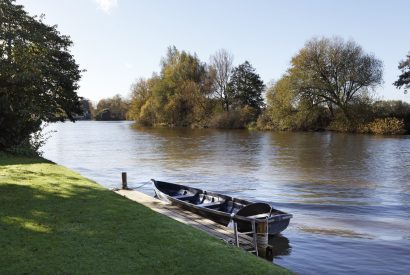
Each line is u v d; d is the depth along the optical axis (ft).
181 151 121.08
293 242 36.47
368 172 79.25
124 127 290.56
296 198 56.44
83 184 45.44
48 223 29.12
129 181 71.92
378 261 31.94
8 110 73.97
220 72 271.08
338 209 49.57
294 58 195.93
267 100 217.97
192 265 22.59
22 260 22.29
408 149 119.03
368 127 185.16
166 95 270.67
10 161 64.59
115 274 20.95
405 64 189.57
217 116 252.62
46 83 86.94
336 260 32.24
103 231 27.73
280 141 151.33
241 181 70.69
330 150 118.52
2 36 79.77
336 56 188.85
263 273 22.22
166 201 48.42
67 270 21.20
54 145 146.30
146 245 25.34
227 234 34.01
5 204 34.19
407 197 56.65
